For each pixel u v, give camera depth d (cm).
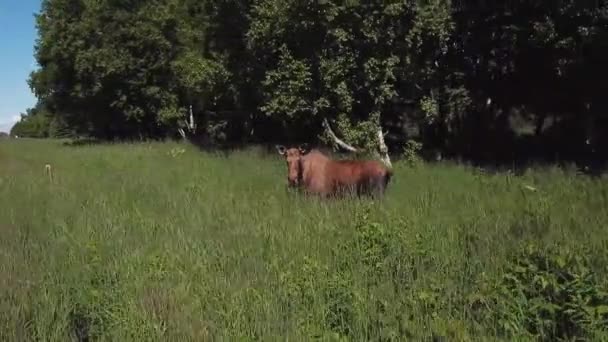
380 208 994
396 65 1952
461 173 1579
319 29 1903
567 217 916
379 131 1959
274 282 650
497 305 559
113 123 4241
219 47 2372
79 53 3784
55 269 715
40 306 589
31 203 1198
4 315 571
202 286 645
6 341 537
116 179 1577
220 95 2511
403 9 1866
